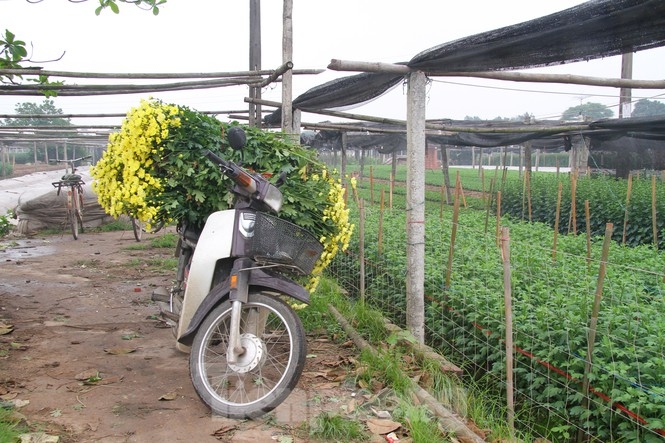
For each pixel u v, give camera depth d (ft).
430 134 52.65
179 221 15.75
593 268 24.32
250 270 12.68
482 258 24.95
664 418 13.19
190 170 15.14
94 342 17.65
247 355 12.36
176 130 15.51
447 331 21.03
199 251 13.17
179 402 13.24
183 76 24.36
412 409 12.60
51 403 12.99
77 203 44.27
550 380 16.76
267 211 13.14
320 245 12.95
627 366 14.48
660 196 46.57
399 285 23.62
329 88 26.73
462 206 69.31
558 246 32.35
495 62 17.51
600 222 49.26
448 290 20.99
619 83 21.58
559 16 14.76
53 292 24.45
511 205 64.75
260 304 12.60
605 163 59.62
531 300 19.63
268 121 42.42
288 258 12.51
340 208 17.20
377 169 173.27
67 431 11.69
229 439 11.57
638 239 44.47
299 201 16.33
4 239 41.63
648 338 15.88
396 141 76.23
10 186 75.36
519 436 14.03
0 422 11.48
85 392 13.69
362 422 12.59
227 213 13.46
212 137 15.67
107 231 46.96
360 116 33.94
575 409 15.33
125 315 21.08
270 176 15.76
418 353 17.07
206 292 13.16
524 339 17.60
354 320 19.76
